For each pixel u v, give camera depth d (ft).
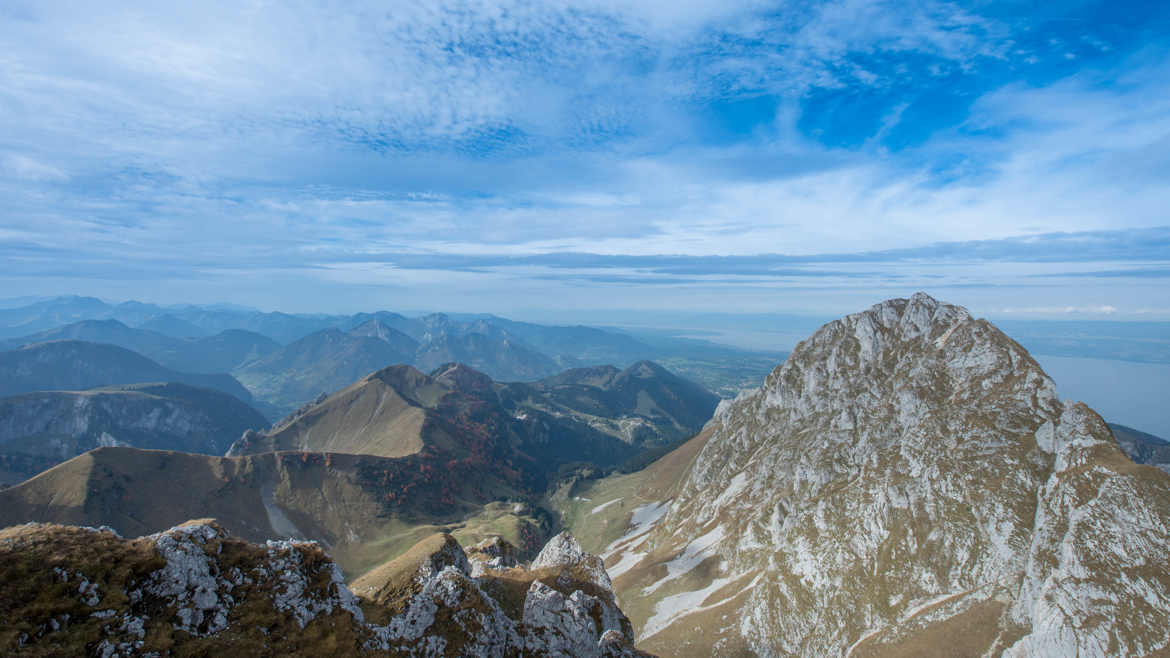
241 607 102.22
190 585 98.12
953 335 482.69
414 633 122.72
